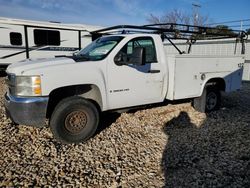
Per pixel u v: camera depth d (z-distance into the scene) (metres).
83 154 3.81
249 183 3.05
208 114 5.98
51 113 4.26
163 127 5.04
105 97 4.36
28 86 3.74
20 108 3.74
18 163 3.47
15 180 3.06
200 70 5.52
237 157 3.75
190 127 5.08
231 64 6.14
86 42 14.16
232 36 7.16
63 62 4.05
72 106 4.03
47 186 2.98
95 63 4.20
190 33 6.38
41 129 4.74
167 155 3.82
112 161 3.61
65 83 3.93
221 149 4.03
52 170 3.33
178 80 5.16
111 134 4.62
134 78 4.62
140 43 4.75
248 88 10.69
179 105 6.44
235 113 6.19
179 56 5.07
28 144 4.09
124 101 4.61
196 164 3.54
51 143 4.15
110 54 4.37
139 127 4.99
